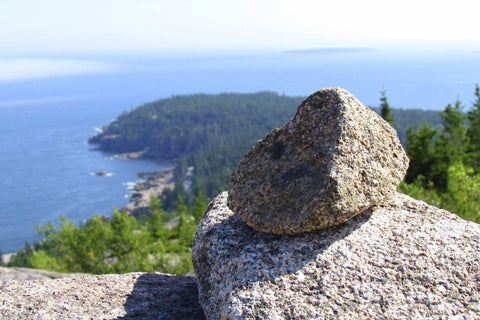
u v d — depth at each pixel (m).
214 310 3.33
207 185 124.62
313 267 3.14
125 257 18.19
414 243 3.31
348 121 3.45
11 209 167.88
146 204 153.00
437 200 10.07
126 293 4.15
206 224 4.09
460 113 32.09
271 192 3.52
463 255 3.18
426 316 2.75
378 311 2.79
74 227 18.33
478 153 30.27
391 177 3.62
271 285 3.04
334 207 3.18
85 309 3.77
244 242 3.62
